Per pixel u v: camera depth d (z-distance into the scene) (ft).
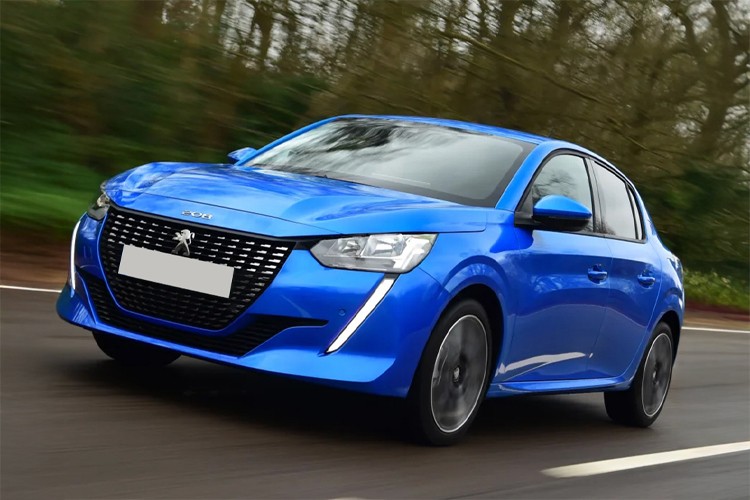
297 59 52.34
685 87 68.08
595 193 19.27
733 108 73.15
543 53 58.03
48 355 17.51
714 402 25.81
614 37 62.49
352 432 15.21
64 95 44.29
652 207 70.38
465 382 15.26
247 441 13.71
